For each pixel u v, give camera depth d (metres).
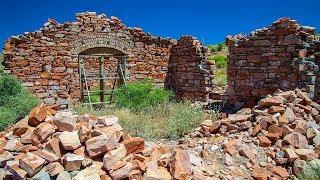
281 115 6.50
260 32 9.53
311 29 8.98
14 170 4.23
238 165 5.18
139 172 4.38
